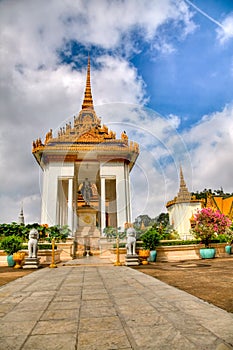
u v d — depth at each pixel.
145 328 2.33
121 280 5.64
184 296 3.72
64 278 6.20
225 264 9.17
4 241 10.90
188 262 10.57
